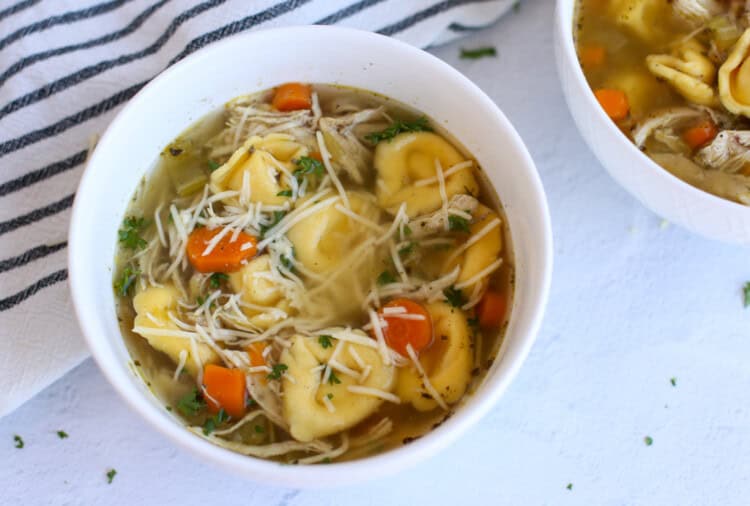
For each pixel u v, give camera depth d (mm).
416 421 456
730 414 500
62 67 511
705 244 520
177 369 460
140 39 517
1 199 502
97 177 451
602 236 520
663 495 491
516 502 489
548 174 527
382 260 478
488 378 438
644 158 472
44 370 483
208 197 482
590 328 509
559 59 495
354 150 489
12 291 491
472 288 467
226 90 484
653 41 514
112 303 460
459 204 474
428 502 488
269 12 504
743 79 493
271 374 458
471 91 464
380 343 459
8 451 489
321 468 415
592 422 498
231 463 415
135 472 489
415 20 520
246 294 468
